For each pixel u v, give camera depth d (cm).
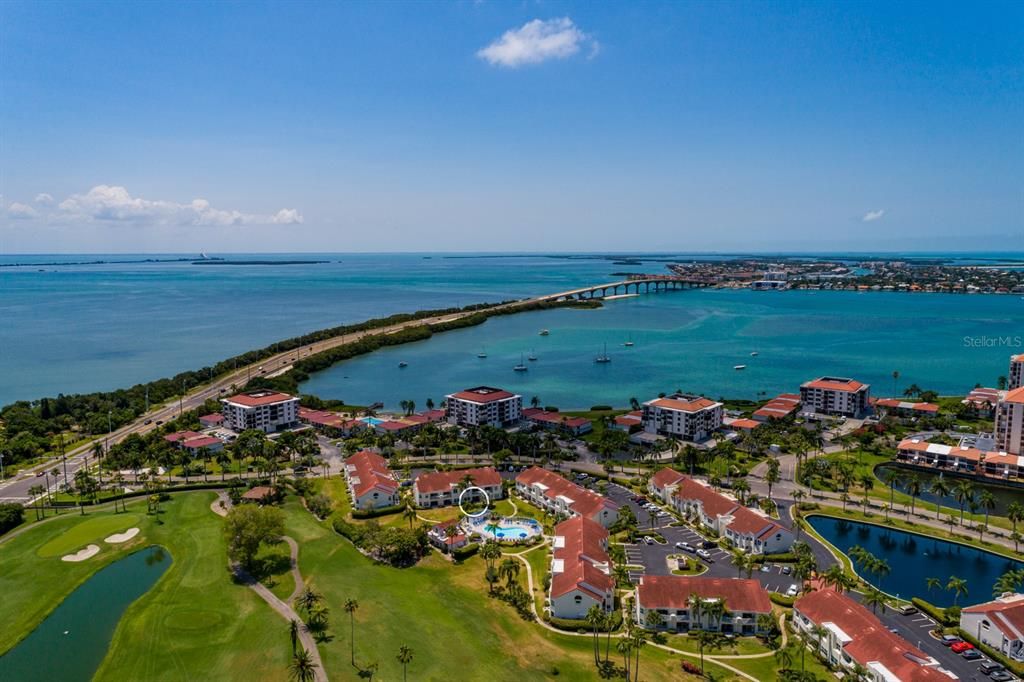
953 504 19500
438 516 18762
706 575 15138
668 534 17462
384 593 14250
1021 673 11256
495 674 11456
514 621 13300
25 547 16738
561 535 16338
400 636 12612
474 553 16362
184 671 11606
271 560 15650
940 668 10825
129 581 15125
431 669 11594
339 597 14050
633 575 15188
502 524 18025
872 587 14250
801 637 12569
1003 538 16912
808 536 17062
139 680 11412
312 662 11731
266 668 11625
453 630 12862
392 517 18625
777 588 14525
